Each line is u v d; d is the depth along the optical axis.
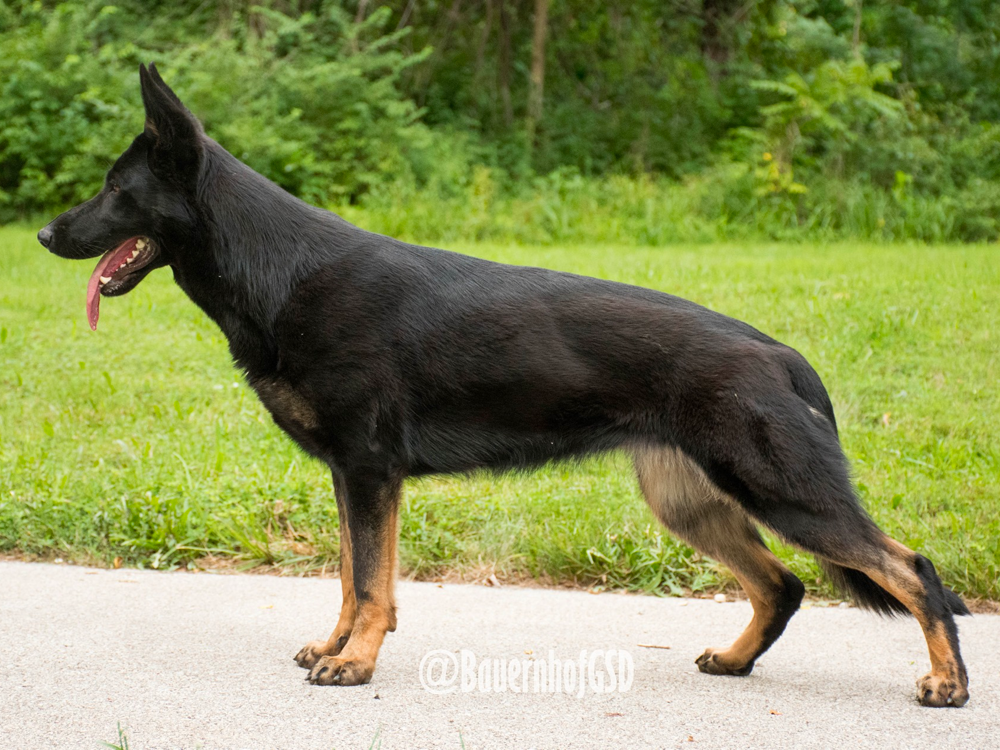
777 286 10.38
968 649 3.90
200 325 9.27
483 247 14.35
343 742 3.01
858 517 3.35
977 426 6.64
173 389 7.47
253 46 18.72
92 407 7.07
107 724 3.11
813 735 3.11
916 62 23.84
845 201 16.88
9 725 3.09
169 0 21.17
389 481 3.62
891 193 17.34
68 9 18.39
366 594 3.56
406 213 15.63
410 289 3.63
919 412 6.91
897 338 8.48
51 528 5.12
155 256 3.86
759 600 3.67
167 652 3.76
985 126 20.36
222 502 5.32
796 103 18.16
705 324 3.54
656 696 3.44
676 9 23.92
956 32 24.81
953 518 5.14
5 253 12.74
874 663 3.81
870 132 19.45
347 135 18.09
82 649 3.76
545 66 23.41
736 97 22.03
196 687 3.42
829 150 18.55
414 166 18.16
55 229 3.75
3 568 4.84
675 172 20.55
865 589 3.49
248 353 3.72
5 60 17.36
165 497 5.27
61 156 16.95
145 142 3.74
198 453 6.11
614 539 4.96
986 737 3.10
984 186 16.78
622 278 10.94
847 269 11.62
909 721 3.22
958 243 15.77
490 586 4.82
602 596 4.66
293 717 3.19
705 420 3.40
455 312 3.61
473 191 17.36
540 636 4.07
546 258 12.88
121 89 17.48
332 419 3.60
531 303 3.62
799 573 4.65
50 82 17.16
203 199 3.72
